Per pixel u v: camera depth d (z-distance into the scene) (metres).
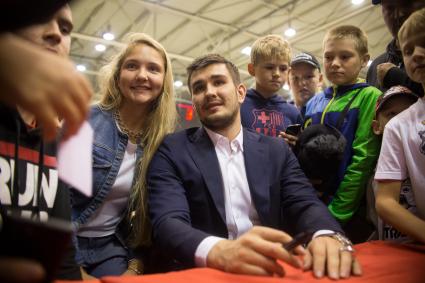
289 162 1.42
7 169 0.83
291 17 6.36
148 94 1.58
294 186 1.33
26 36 0.35
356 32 1.81
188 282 0.58
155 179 1.29
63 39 0.88
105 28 6.39
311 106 1.97
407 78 1.50
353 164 1.55
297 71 2.64
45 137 0.34
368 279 0.66
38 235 0.30
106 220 1.53
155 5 5.83
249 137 1.46
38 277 0.29
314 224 1.07
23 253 0.30
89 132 0.40
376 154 1.54
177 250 0.90
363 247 0.94
